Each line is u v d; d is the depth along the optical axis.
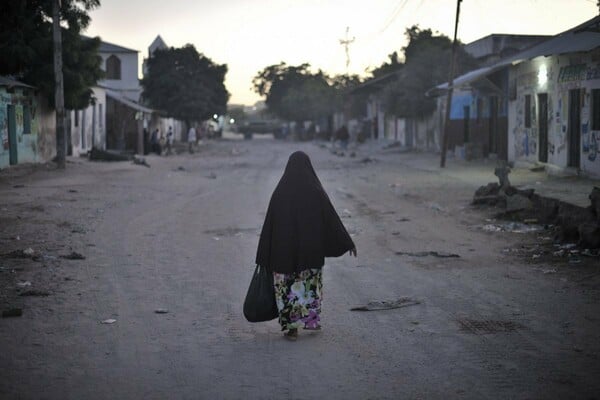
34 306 8.01
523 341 6.67
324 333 7.04
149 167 33.28
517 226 14.02
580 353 6.28
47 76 28.80
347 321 7.48
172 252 11.60
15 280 9.25
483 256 11.11
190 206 18.20
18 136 27.44
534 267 10.15
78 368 5.96
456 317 7.58
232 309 8.02
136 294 8.67
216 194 21.44
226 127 172.38
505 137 30.11
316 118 88.31
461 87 32.59
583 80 21.31
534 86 25.95
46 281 9.24
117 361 6.16
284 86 100.62
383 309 7.95
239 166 36.00
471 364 6.02
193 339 6.85
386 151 47.56
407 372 5.84
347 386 5.53
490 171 27.42
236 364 6.09
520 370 5.86
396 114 45.50
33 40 28.17
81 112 37.94
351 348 6.52
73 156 36.06
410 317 7.61
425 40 48.75
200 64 62.50
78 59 29.69
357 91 60.06
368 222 15.18
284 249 6.66
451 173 27.34
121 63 59.75
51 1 27.86
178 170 32.25
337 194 21.39
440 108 41.28
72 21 29.17
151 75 61.69
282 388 5.49
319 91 85.62
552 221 14.21
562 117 23.14
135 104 48.31
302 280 6.76
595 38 20.83
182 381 5.66
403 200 19.36
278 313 6.85
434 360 6.15
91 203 18.09
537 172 24.95
